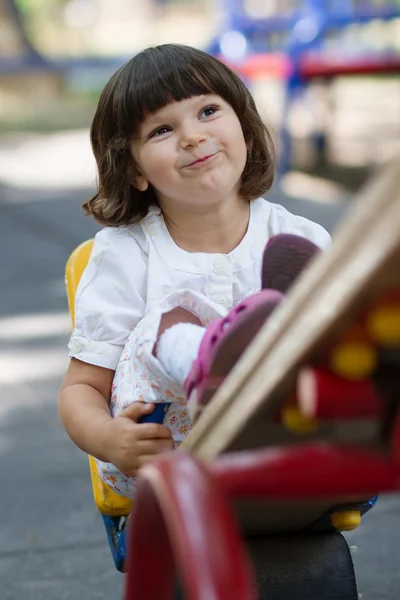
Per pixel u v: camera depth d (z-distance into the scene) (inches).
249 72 346.9
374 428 49.0
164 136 79.9
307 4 349.1
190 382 64.1
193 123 79.4
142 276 81.7
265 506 64.5
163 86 79.7
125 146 82.4
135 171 83.3
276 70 337.7
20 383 170.9
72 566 111.7
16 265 247.6
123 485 76.9
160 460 52.6
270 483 49.5
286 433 52.2
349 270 43.4
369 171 347.9
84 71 552.7
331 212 284.4
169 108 79.5
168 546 57.4
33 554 114.7
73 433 76.9
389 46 368.8
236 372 51.0
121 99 80.8
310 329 45.2
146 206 84.8
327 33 344.5
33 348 187.9
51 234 279.9
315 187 324.2
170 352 69.2
